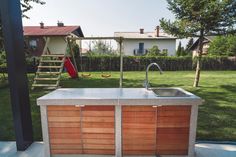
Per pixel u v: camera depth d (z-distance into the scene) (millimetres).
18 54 2520
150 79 10055
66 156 2469
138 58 16141
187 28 7012
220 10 6250
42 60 8117
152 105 2275
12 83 2488
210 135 3127
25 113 2686
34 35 19250
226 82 8844
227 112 4281
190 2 6508
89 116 2352
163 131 2355
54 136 2432
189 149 2385
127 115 2324
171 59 16156
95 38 7340
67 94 2506
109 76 11000
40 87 7414
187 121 2326
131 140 2385
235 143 2811
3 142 2908
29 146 2766
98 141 2408
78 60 15414
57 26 23172
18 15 2520
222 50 17891
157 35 25625
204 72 14219
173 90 2895
